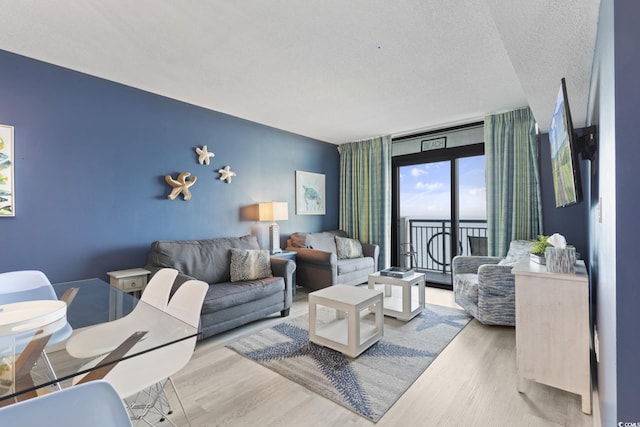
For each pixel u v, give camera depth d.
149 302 1.93
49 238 2.60
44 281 2.00
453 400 1.83
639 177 0.86
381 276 3.29
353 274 4.43
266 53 2.41
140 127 3.14
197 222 3.63
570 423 1.62
